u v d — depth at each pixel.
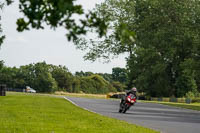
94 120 50.12
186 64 147.12
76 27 13.18
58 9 13.37
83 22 13.43
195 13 163.25
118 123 47.59
